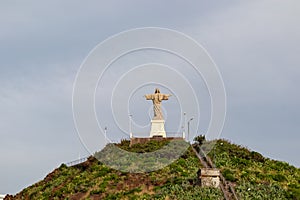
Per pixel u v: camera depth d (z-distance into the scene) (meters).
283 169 174.12
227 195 147.25
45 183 178.25
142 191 154.38
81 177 171.62
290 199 147.62
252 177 160.38
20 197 173.75
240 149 187.38
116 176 166.00
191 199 143.50
